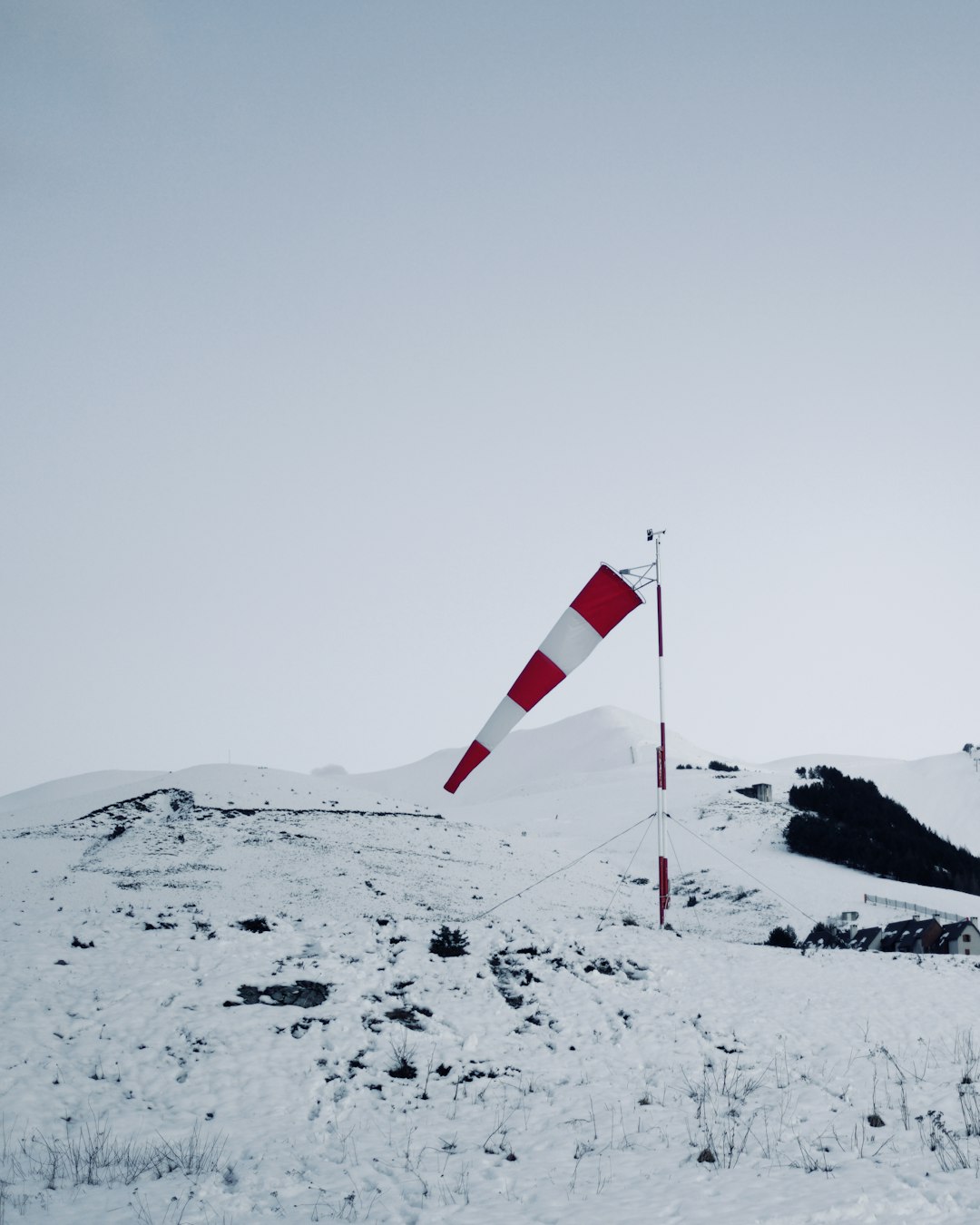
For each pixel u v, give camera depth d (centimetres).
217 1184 998
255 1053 1417
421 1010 1708
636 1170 1076
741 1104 1357
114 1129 1135
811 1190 973
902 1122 1225
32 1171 1001
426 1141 1192
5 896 4228
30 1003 1477
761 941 4969
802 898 6119
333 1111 1273
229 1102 1259
